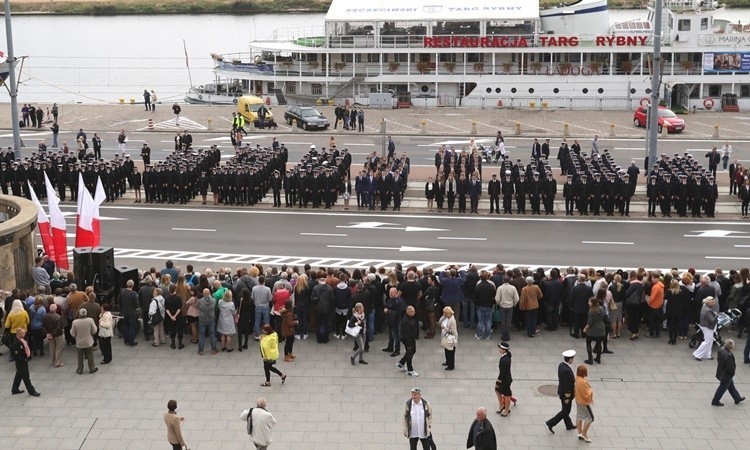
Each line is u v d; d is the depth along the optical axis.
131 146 63.00
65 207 45.78
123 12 195.75
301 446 20.86
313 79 77.00
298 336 27.53
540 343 27.03
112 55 138.75
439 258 36.72
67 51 144.38
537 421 22.14
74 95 107.81
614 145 61.56
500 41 73.56
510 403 22.95
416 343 27.11
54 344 25.12
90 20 188.12
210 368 25.30
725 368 22.62
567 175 44.81
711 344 25.75
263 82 79.81
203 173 47.78
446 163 48.00
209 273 27.22
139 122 72.44
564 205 46.31
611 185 43.22
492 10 74.19
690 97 74.19
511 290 26.77
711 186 42.84
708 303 25.41
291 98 79.00
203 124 71.19
